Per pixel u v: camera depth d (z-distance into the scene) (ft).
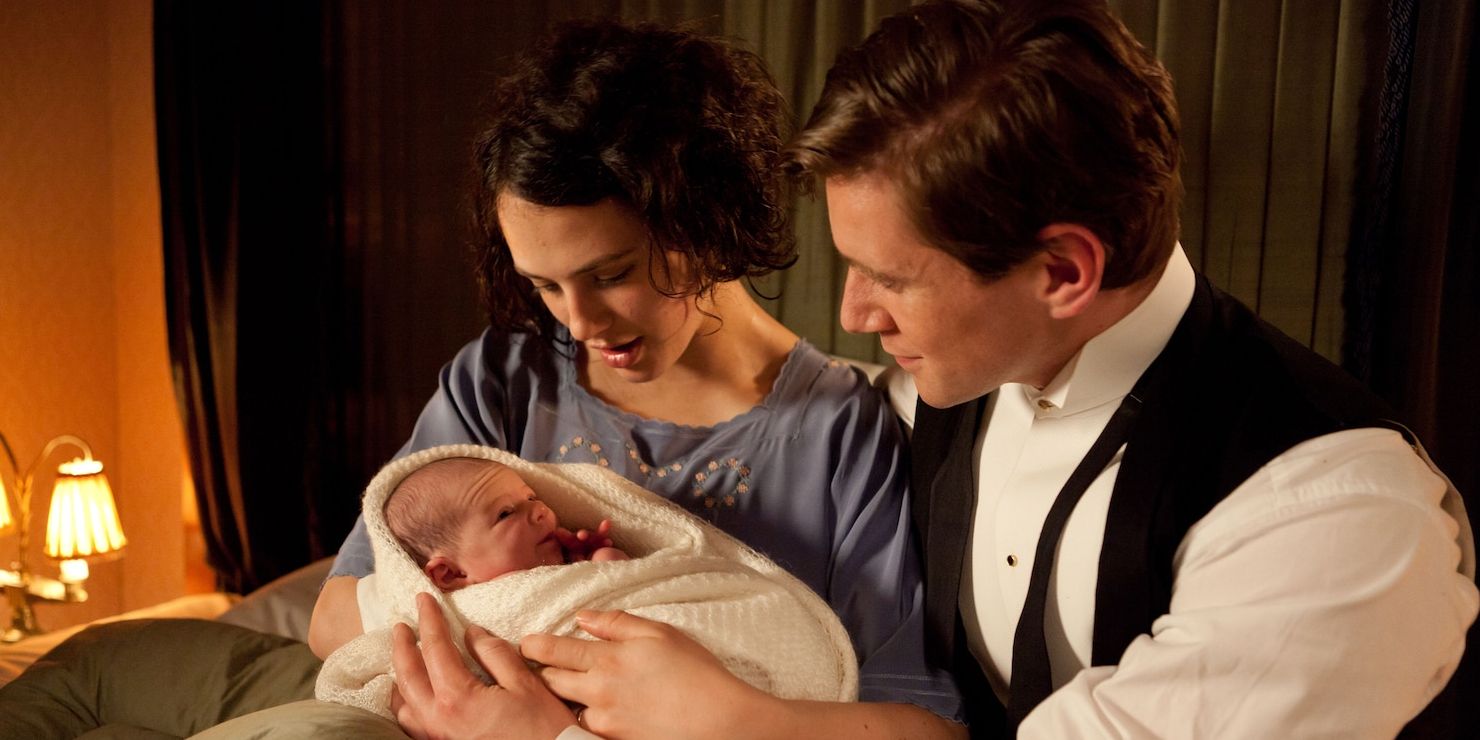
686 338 4.97
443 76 8.27
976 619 4.65
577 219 4.26
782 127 4.99
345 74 8.54
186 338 9.20
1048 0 3.46
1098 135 3.39
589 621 4.33
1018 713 4.36
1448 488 3.82
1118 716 3.64
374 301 8.82
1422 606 3.44
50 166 9.48
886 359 7.10
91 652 5.77
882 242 3.62
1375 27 5.76
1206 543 3.76
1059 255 3.56
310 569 7.46
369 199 8.67
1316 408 3.80
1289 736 3.44
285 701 5.44
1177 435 3.92
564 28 4.62
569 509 5.13
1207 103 6.11
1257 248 6.14
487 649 4.31
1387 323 5.92
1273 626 3.45
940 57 3.43
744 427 5.31
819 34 6.99
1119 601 3.97
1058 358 4.04
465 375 5.61
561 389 5.50
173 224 9.02
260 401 8.95
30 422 9.64
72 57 9.48
